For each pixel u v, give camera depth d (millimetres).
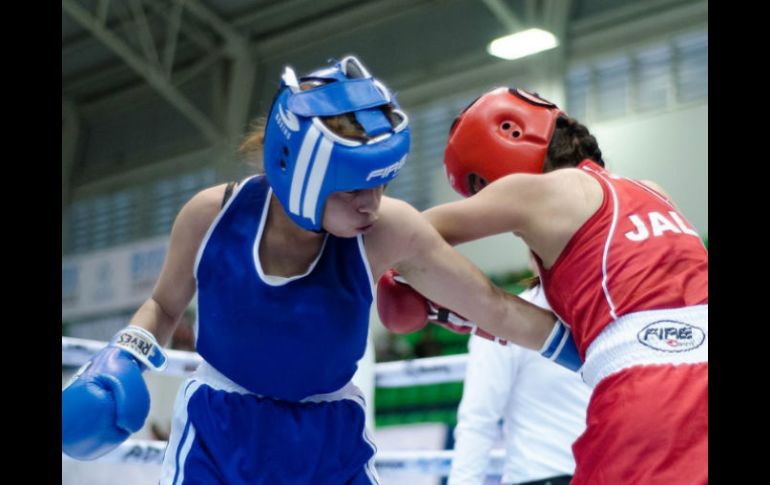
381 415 7641
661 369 1720
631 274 1818
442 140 8633
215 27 10141
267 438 1723
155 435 7766
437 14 9125
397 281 2094
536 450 2814
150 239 10414
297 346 1716
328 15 9742
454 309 1982
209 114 10328
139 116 11227
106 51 10938
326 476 1755
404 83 9102
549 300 1975
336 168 1559
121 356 1755
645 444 1671
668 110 7414
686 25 7535
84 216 11391
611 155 7609
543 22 8195
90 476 6941
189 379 1822
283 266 1759
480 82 8570
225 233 1746
